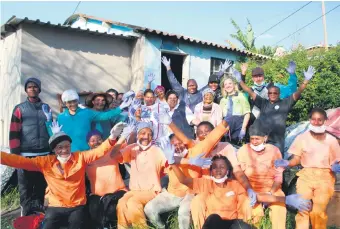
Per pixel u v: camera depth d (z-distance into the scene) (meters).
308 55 9.07
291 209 4.41
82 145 4.98
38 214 4.87
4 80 8.74
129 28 9.51
